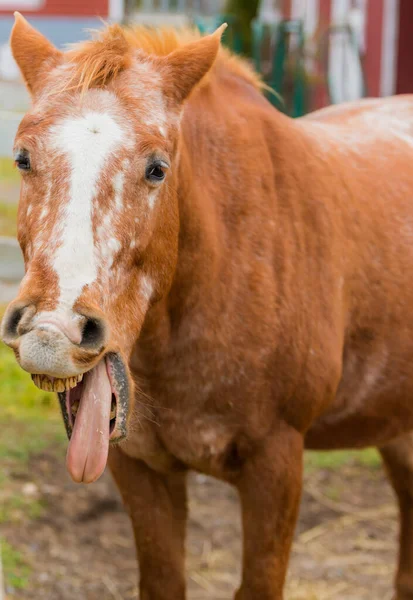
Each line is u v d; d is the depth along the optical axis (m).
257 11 14.69
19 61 3.86
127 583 6.16
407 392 5.24
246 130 4.57
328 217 4.75
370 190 5.15
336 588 6.32
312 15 18.19
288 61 13.20
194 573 6.45
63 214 3.33
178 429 4.45
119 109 3.56
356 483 7.64
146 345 4.26
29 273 3.29
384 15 17.52
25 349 3.12
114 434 3.56
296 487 4.57
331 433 5.19
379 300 4.98
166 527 4.73
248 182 4.47
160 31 4.50
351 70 17.19
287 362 4.45
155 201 3.66
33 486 7.00
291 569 6.53
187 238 4.15
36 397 8.39
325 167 4.91
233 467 4.57
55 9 17.41
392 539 6.96
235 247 4.38
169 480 4.82
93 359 3.26
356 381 5.05
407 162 5.55
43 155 3.41
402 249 5.14
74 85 3.58
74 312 3.21
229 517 7.10
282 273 4.47
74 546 6.50
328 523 7.11
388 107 6.17
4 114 10.27
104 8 17.44
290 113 13.16
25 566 6.09
